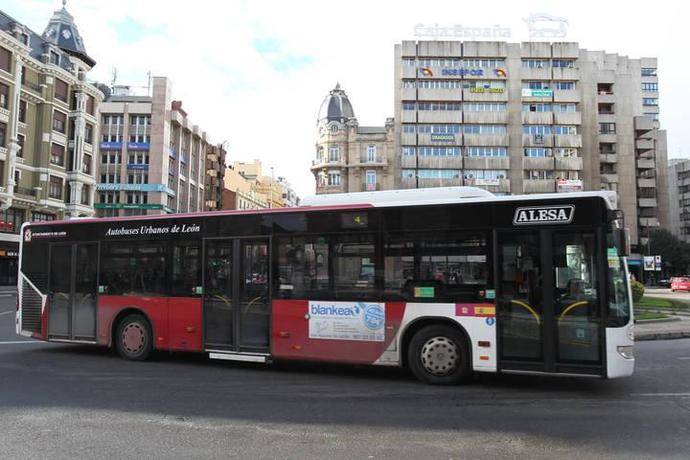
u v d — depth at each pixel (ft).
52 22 170.71
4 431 18.06
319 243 28.81
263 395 23.76
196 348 31.37
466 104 231.71
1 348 39.19
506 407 21.62
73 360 33.73
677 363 33.17
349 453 15.88
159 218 33.19
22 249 37.86
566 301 24.23
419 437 17.49
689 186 354.13
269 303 29.58
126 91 224.33
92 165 169.48
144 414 20.31
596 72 248.93
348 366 31.63
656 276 268.00
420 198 28.30
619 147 253.85
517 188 227.20
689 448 16.38
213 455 15.70
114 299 34.09
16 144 137.59
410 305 26.63
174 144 229.86
